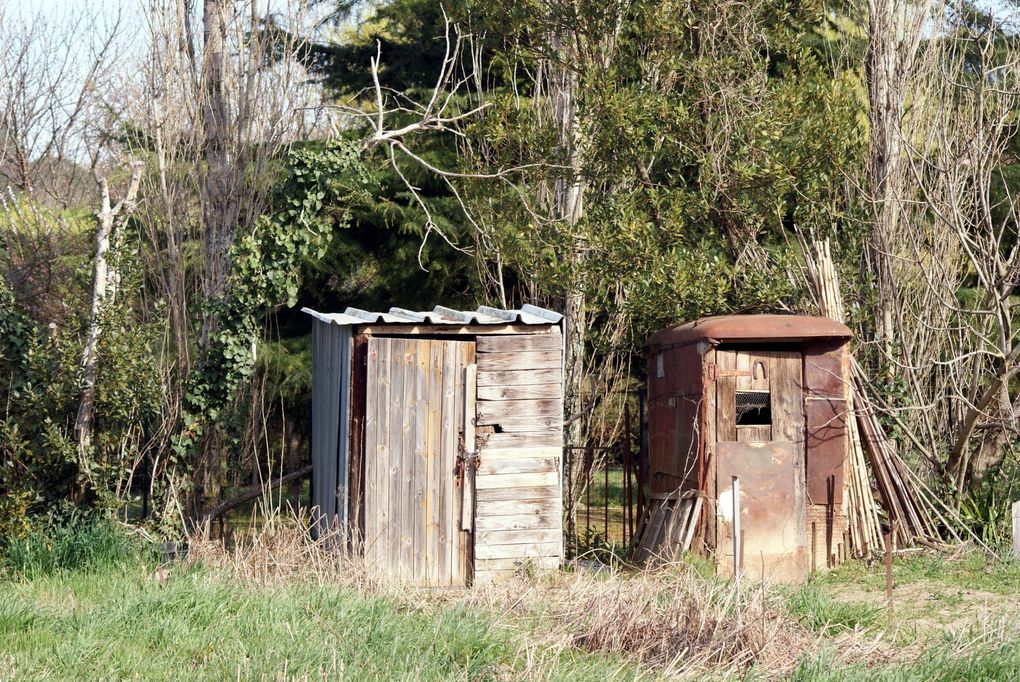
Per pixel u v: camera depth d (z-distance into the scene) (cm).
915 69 1485
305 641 789
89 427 1309
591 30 1509
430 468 1184
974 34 1452
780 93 1462
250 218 1688
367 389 1174
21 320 1316
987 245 1370
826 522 1208
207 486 1471
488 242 1606
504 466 1191
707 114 1503
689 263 1377
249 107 1722
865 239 1456
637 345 1584
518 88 2108
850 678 721
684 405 1223
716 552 1159
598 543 1398
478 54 1775
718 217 1534
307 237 1416
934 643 834
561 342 1205
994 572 1149
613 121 1435
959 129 1414
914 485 1298
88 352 1296
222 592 918
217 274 1644
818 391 1209
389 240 2175
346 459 1187
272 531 1139
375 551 1166
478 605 923
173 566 1107
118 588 995
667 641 810
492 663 761
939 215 1305
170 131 1703
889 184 1443
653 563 1174
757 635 801
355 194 1930
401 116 2197
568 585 998
